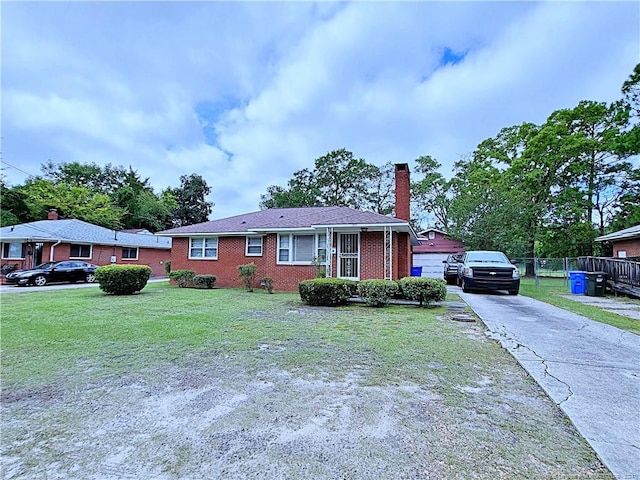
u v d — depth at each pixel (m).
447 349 5.04
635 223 23.27
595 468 2.21
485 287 12.42
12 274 16.75
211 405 3.17
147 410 3.07
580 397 3.33
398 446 2.47
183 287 15.41
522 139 25.92
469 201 23.38
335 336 5.86
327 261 12.98
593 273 12.61
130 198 39.06
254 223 15.95
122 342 5.44
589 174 24.91
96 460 2.32
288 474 2.15
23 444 2.52
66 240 20.44
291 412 3.02
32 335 5.89
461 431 2.68
